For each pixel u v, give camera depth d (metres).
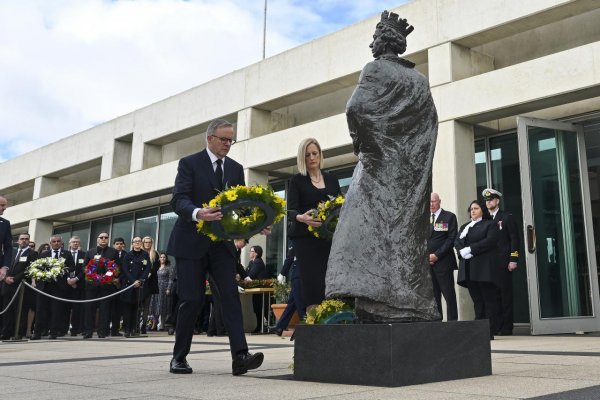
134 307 11.49
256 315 12.43
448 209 10.84
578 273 9.93
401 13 12.29
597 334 9.17
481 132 11.66
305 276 4.48
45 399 2.68
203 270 4.08
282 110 16.16
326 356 3.24
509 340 7.51
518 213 11.08
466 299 10.43
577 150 10.39
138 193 18.72
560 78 9.61
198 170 4.12
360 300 3.27
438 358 3.12
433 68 11.55
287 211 4.57
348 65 13.55
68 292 12.33
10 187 25.70
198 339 9.63
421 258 3.38
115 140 20.42
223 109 16.55
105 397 2.72
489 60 11.90
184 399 2.60
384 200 3.34
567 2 9.84
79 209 21.23
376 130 3.37
